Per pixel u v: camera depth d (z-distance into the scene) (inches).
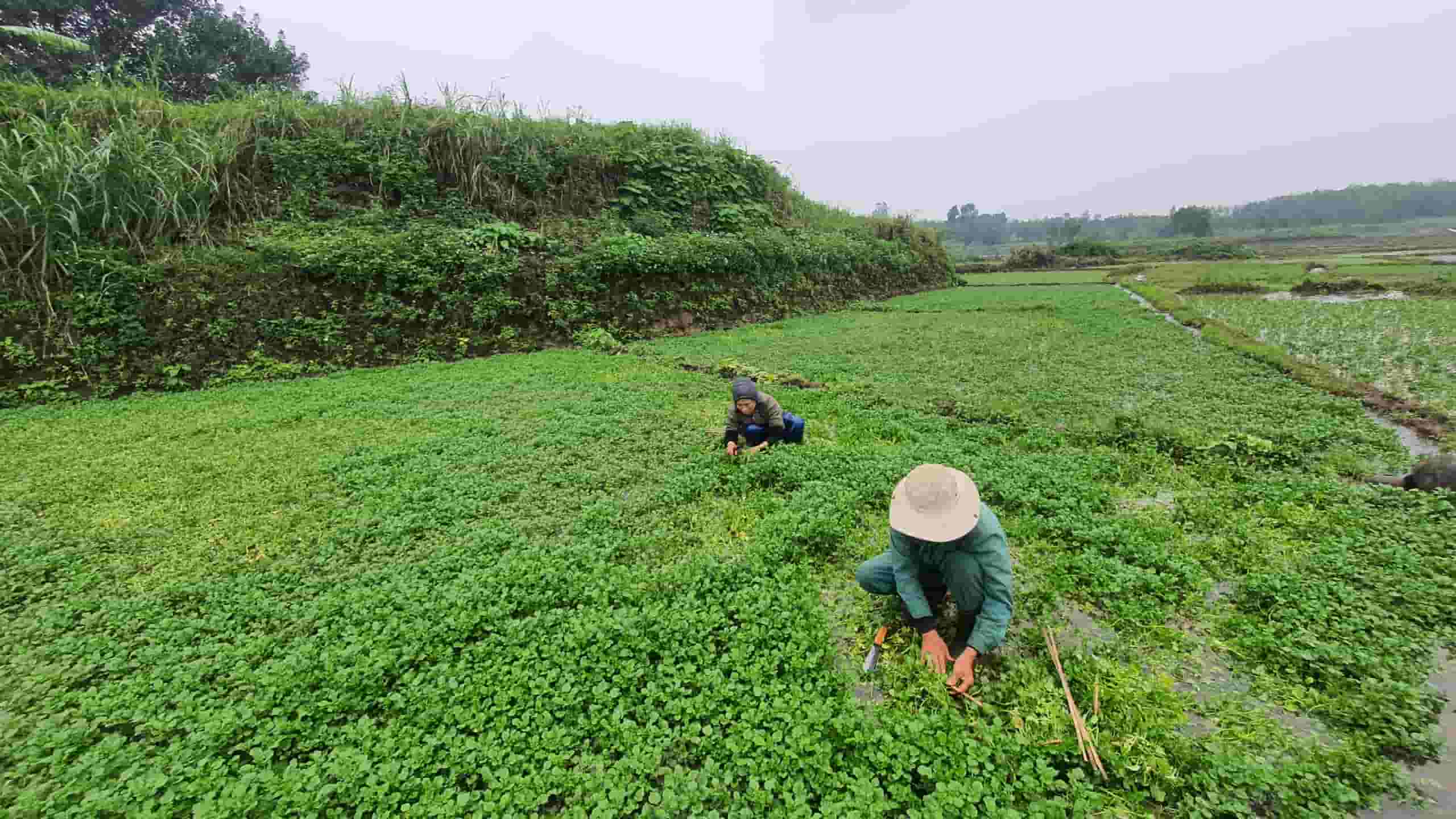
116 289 364.5
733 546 185.8
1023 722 116.9
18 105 451.2
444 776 109.6
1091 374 384.2
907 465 231.8
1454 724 118.6
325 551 179.9
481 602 153.1
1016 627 147.8
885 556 149.6
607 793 104.7
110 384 353.7
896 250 1029.2
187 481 231.6
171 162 432.1
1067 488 214.4
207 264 396.2
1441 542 168.6
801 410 323.0
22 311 346.9
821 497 207.5
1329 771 106.7
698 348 501.0
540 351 491.8
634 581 162.7
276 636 142.4
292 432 288.2
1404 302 690.8
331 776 107.4
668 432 283.1
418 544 186.5
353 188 538.0
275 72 1151.6
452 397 343.9
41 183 373.7
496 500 213.8
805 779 106.0
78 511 207.6
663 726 116.7
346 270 427.5
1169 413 297.4
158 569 173.3
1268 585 155.0
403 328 448.5
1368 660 127.9
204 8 1128.2
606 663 131.3
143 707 122.2
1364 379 356.8
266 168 505.0
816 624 143.6
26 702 124.0
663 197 704.4
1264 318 583.5
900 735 112.3
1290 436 257.1
